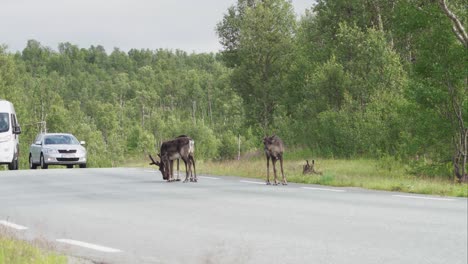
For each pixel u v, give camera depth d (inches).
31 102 7810.0
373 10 2544.3
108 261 377.1
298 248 406.6
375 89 1683.1
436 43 1027.3
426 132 1083.3
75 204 687.1
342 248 404.5
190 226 513.0
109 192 823.1
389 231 470.0
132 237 464.1
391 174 1146.7
